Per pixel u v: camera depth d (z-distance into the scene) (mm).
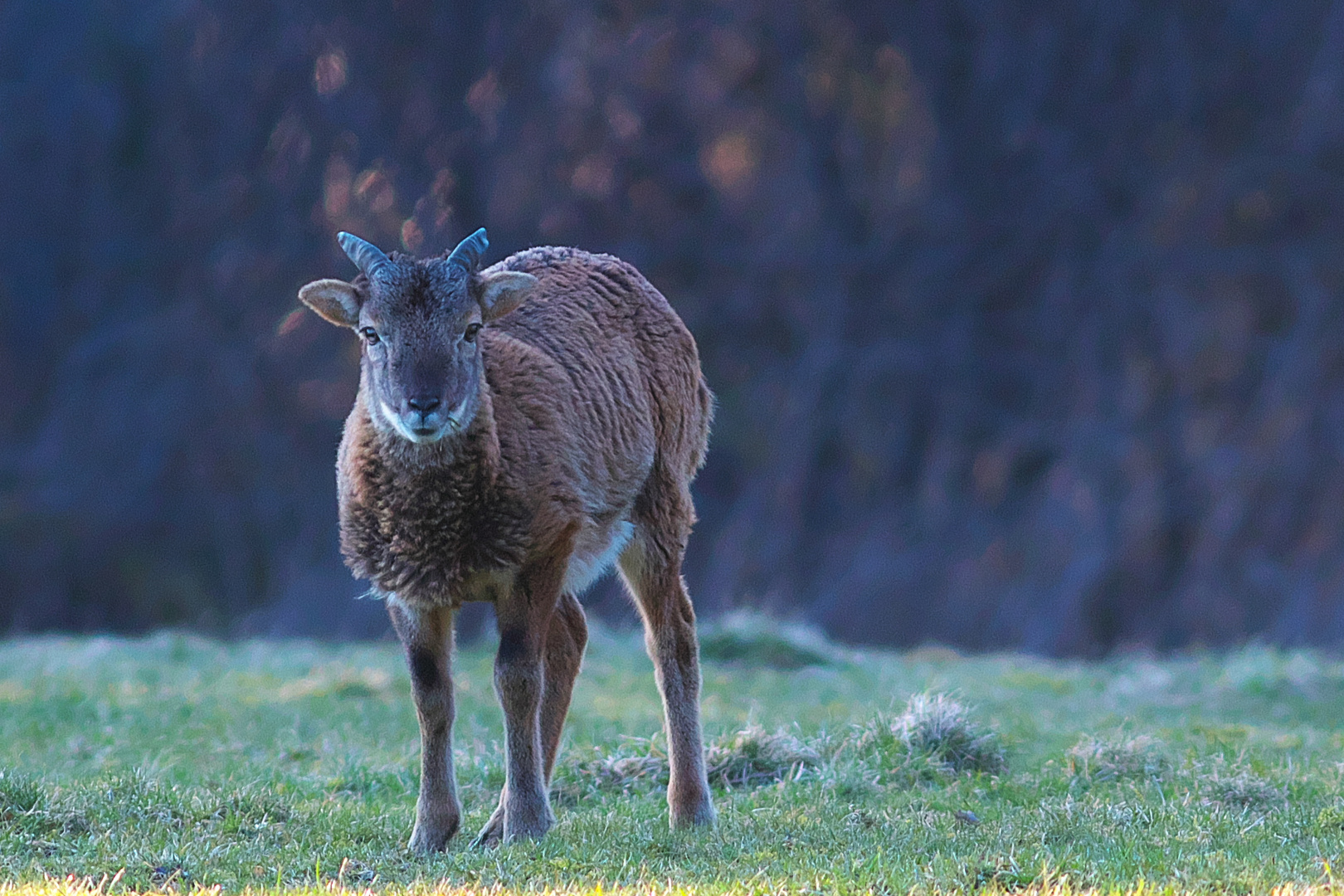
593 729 31438
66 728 32781
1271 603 86188
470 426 21094
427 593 21406
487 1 98625
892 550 94812
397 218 97625
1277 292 92875
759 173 102438
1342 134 92750
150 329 101625
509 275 21656
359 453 21531
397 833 22172
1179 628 88250
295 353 99250
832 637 93188
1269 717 36812
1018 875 18656
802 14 100500
